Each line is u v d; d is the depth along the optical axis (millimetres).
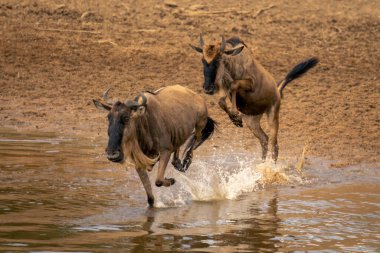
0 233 26812
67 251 24906
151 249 25594
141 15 88000
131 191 35344
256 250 26031
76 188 35219
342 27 91688
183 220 30156
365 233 28781
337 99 63781
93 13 86000
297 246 26703
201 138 37969
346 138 51531
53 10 85375
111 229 28125
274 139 43812
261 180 39375
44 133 51062
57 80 67438
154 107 32438
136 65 73062
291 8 95875
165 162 32750
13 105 59469
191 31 84688
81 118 56906
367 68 77000
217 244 26609
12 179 36344
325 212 32312
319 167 43406
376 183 39344
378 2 101938
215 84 39688
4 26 79062
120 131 29641
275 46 82625
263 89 42531
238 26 87812
